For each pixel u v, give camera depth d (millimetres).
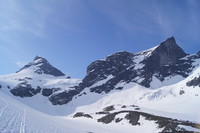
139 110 120562
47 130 33875
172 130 79438
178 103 166875
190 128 79250
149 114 104062
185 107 146125
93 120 138250
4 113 35000
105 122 124000
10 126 25938
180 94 199500
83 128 85438
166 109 150750
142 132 90562
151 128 90062
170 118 95500
